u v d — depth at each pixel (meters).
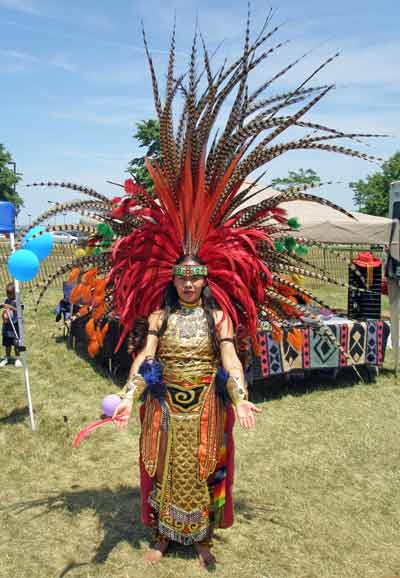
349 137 2.72
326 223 7.41
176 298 2.95
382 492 4.03
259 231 3.11
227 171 2.96
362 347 6.82
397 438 5.17
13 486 4.08
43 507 3.74
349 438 5.15
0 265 16.03
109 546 3.26
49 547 3.24
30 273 4.75
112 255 2.97
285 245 3.22
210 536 3.10
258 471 4.38
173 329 2.88
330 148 2.80
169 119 2.91
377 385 7.00
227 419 3.04
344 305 12.13
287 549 3.24
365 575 3.00
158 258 3.05
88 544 3.28
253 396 6.50
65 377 7.32
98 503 3.80
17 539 3.32
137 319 3.10
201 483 2.88
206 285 2.96
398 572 3.04
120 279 3.01
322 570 3.04
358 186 32.47
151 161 3.02
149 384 2.85
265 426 5.48
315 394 6.61
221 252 3.01
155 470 2.90
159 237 3.03
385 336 6.97
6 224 5.41
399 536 3.43
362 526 3.54
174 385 2.86
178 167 3.00
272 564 3.08
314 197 2.97
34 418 5.66
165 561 3.09
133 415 5.81
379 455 4.75
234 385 2.73
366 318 7.08
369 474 4.35
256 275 3.07
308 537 3.38
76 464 4.52
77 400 6.37
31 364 8.03
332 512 3.71
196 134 2.89
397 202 9.12
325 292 14.09
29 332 10.27
